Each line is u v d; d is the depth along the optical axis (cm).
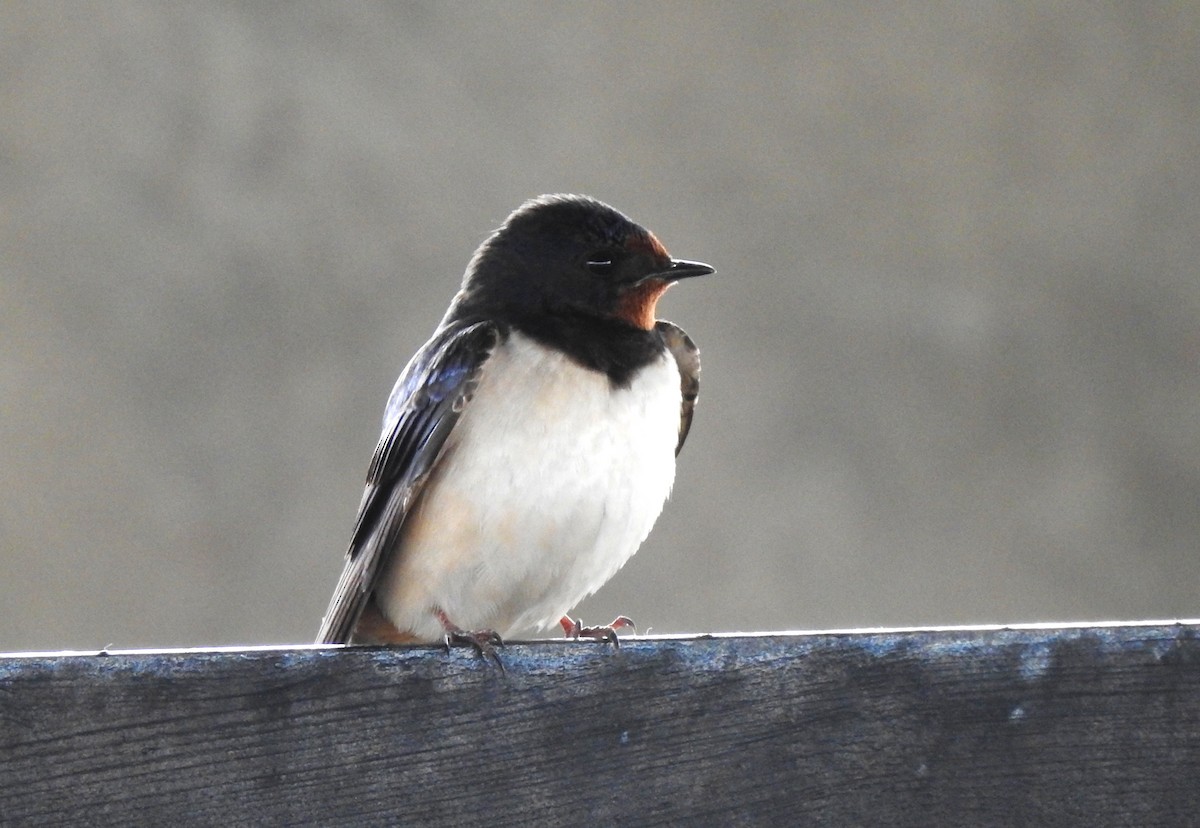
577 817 286
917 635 287
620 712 286
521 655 286
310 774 286
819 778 287
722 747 287
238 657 286
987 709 287
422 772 286
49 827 285
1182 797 287
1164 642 287
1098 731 287
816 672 287
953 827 287
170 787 285
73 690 285
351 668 286
